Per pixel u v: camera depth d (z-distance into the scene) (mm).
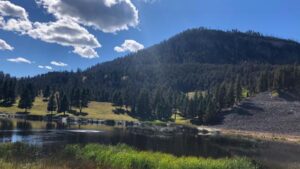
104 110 181500
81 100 171750
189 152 62562
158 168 33469
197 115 164250
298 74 193625
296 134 123562
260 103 172625
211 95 175375
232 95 168750
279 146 83812
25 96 155500
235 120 152625
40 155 36781
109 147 40906
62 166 25172
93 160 34500
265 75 197875
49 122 123188
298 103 172125
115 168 29766
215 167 35094
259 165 42375
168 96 180500
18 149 38281
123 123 143625
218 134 119938
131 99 185375
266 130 132750
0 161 23719
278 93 187375
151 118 173000
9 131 81188
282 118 148250
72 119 145375
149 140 80625
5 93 166125
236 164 36719
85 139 72625
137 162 33969
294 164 52281
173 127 132375
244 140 98125
